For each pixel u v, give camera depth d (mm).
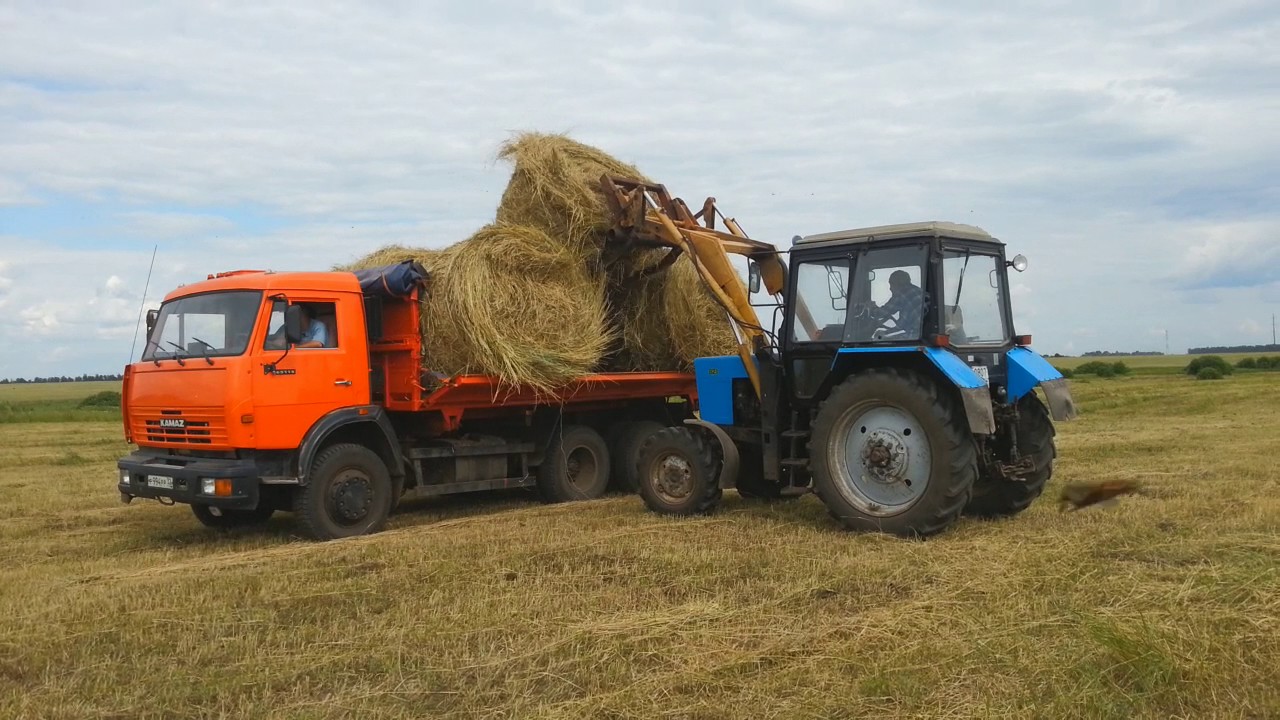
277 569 6555
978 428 6734
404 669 4312
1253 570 5367
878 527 7109
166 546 7922
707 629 4742
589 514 8812
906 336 7301
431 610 5250
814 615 4969
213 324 8055
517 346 8633
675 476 8531
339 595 5656
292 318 7949
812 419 7973
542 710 3789
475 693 4016
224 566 6762
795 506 8836
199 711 3953
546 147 9609
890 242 7414
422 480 9047
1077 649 4207
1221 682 3875
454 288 8570
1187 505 7699
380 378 8961
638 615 4992
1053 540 6543
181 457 8102
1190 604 4848
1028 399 7965
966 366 7016
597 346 9305
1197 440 13336
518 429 9977
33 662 4617
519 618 5016
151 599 5730
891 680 3955
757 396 8445
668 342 10539
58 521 9266
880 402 7168
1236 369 40344
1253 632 4410
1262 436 13719
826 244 7781
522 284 8836
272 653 4617
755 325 8422
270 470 7902
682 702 3863
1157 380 33562
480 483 9523
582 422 10695
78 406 35969
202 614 5363
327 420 8117
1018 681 3951
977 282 7781
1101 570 5590
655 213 9156
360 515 8312
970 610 4938
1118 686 3861
